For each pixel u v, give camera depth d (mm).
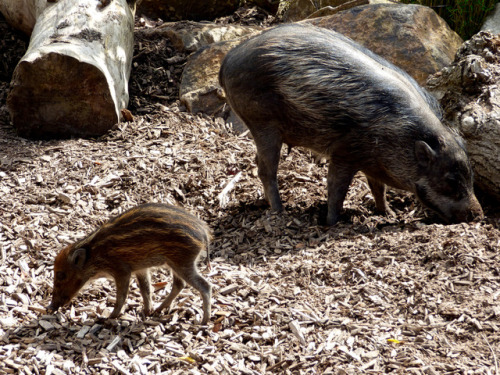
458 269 4781
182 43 9094
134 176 6688
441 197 5699
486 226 5434
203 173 6867
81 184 6527
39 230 5695
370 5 8453
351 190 6750
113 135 7613
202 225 4543
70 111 7539
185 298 4770
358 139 5691
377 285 4762
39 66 7188
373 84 5633
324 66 5664
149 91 8602
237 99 6000
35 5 8578
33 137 7641
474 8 9031
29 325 4441
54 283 4496
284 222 5973
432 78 6770
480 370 3812
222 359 4113
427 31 8211
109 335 4359
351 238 5559
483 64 6398
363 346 4145
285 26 6129
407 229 5711
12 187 6430
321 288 4844
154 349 4223
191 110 8234
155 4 10125
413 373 3846
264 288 4844
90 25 7801
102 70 7355
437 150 5621
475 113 6078
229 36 9352
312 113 5711
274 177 6188
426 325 4273
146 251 4379
